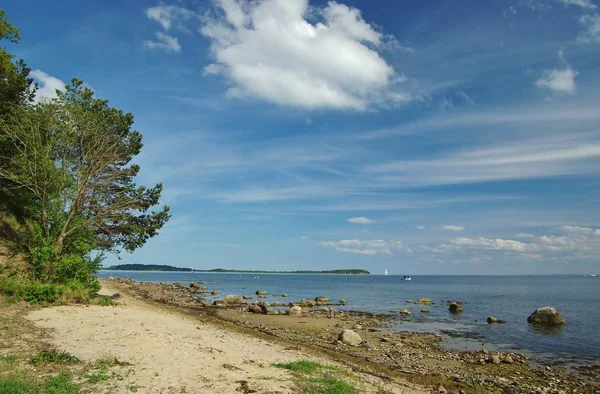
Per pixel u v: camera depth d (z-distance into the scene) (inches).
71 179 1045.2
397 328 1211.2
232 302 1796.3
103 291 1565.0
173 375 423.5
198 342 626.2
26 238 1061.8
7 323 629.6
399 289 3786.9
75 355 479.2
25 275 947.3
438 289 3841.0
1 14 1016.9
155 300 1664.6
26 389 350.9
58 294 901.2
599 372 732.7
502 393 593.9
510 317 1504.7
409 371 683.4
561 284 5684.1
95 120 1128.8
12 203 1165.7
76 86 1178.6
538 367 760.3
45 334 579.8
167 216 1245.7
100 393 360.8
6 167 1103.0
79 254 1054.4
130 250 1202.6
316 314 1497.3
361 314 1551.4
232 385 397.4
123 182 1197.7
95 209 1105.4
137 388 379.2
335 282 5935.0
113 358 467.2
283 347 759.1
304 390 396.2
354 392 426.0
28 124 1027.9
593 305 2025.1
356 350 842.2
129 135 1263.5
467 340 1023.0
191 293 2399.1
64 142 1055.6
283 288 3582.7
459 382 630.5
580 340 1038.4
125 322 735.1
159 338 603.2
